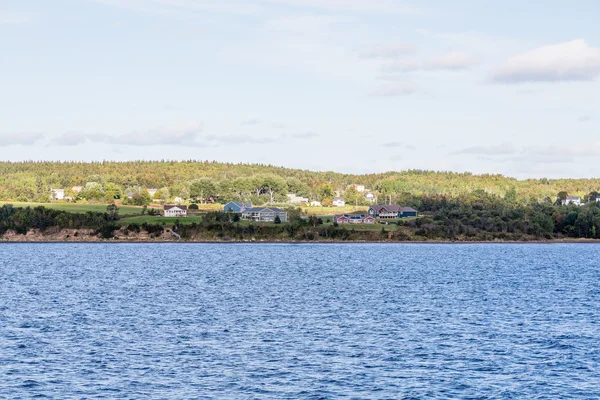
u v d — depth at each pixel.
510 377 51.59
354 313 80.25
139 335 65.31
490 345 61.84
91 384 48.88
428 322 73.81
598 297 97.38
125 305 86.19
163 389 47.97
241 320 74.50
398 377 51.38
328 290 105.56
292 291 103.88
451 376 51.75
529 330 69.19
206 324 71.75
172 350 59.03
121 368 53.03
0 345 60.06
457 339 64.44
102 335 65.00
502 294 101.06
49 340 62.44
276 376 51.38
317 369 53.41
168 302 89.50
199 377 50.91
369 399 46.47
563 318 77.19
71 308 82.75
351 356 57.50
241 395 46.97
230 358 56.47
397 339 64.31
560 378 51.50
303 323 72.81
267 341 63.06
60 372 51.75
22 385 48.47
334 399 46.41
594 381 50.84
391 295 99.00
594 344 62.50
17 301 88.88
